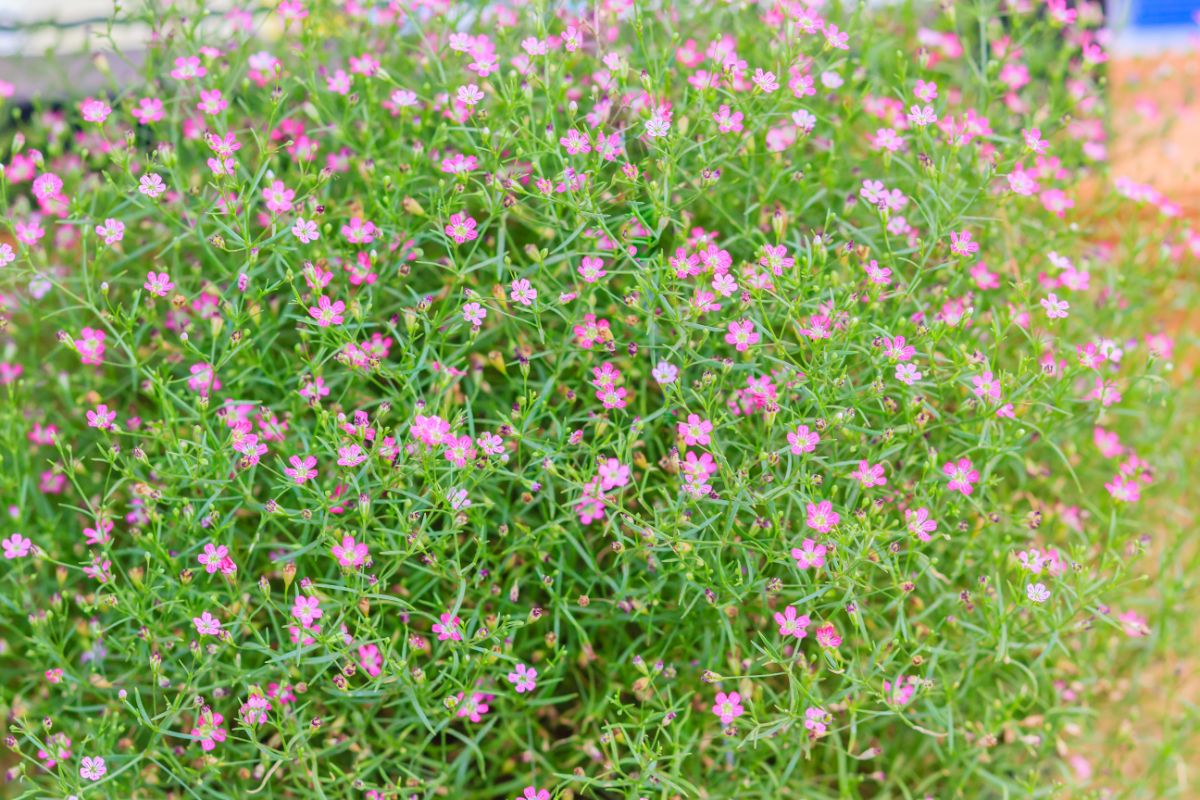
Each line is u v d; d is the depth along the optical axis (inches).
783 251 20.4
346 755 21.8
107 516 20.5
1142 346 24.5
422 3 22.5
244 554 21.4
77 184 23.0
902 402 21.1
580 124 22.1
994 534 21.7
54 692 21.9
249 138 23.1
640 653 21.7
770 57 22.7
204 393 20.6
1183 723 23.1
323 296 20.3
